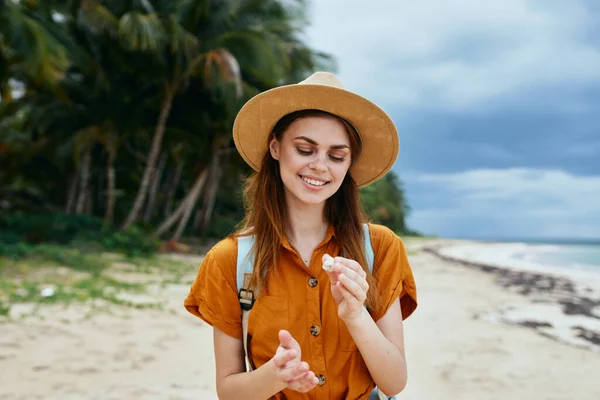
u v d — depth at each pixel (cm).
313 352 144
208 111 1808
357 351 146
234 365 151
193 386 417
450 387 468
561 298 1150
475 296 1127
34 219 1492
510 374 514
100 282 900
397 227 6284
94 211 2369
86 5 1375
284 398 147
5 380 405
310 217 158
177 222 2514
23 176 2255
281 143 154
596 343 679
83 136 1688
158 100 1772
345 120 152
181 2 1608
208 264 156
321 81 155
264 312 146
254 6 1714
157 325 617
